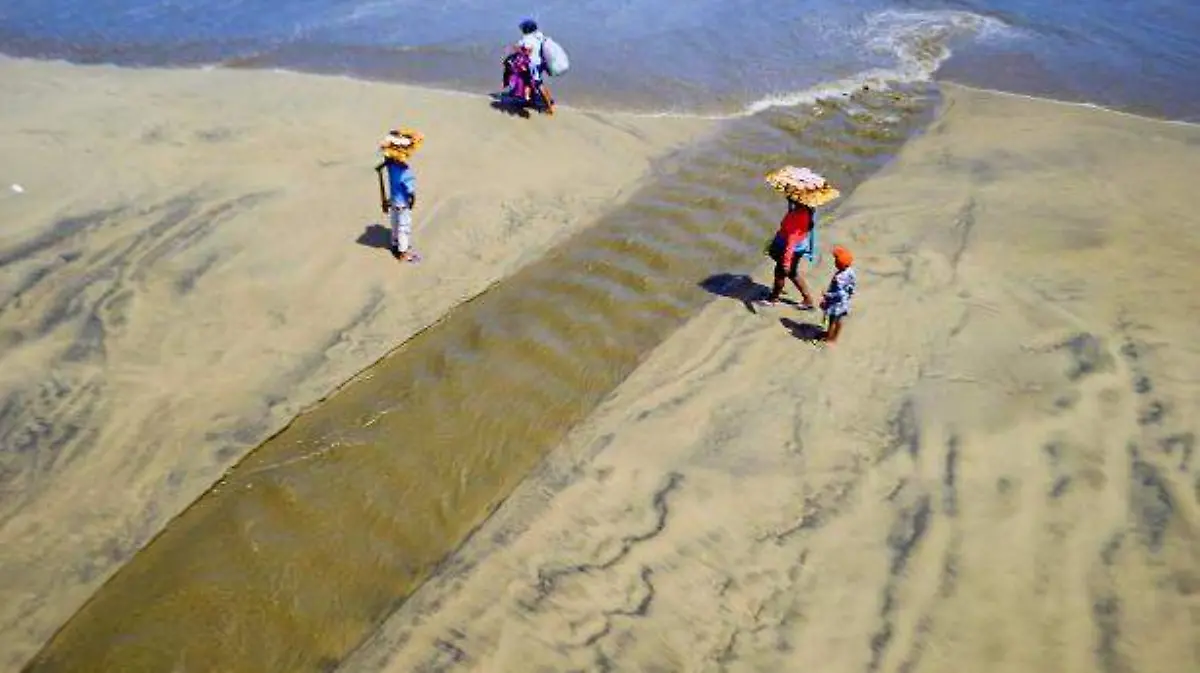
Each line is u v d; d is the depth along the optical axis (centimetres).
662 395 873
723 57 1766
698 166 1345
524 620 654
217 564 694
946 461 781
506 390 879
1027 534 709
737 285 1046
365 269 1045
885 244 1117
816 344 938
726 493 757
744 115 1528
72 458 774
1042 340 927
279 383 873
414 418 841
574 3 2055
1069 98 1614
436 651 634
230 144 1295
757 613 658
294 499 752
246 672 620
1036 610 650
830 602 664
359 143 1319
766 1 2092
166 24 1920
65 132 1318
